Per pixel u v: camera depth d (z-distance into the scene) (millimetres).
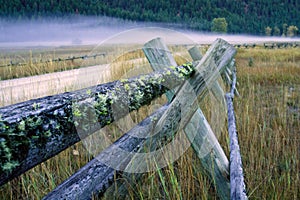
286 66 9961
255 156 2326
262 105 4406
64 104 700
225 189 1580
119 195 1213
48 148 626
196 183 1799
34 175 1742
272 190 1887
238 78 7508
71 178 1010
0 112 566
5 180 549
